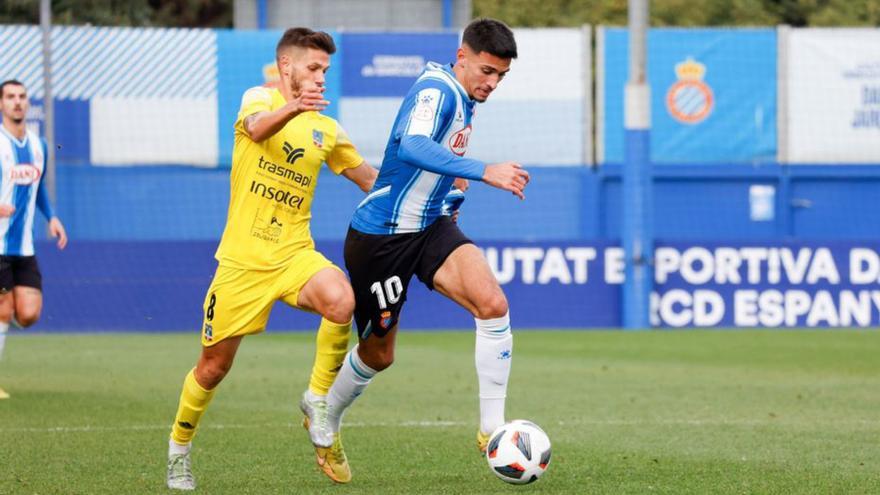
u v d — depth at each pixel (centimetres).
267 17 7950
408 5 7994
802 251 6506
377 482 2333
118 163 7269
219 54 7281
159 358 5028
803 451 2730
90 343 5703
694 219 7575
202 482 2333
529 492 2217
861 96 7562
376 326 2355
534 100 7431
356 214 2386
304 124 2269
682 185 7562
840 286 6500
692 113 7538
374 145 7294
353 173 2412
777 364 4822
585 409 3509
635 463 2559
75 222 7250
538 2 11269
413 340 5888
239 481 2345
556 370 4594
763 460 2602
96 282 6266
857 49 7550
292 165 2250
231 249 2250
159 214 7300
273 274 2244
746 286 6494
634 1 6431
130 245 6281
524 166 7431
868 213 7619
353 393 2370
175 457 2262
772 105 7550
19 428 3081
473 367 4700
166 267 6300
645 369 4634
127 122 7256
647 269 6425
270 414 3375
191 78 7275
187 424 2252
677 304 6506
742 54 7531
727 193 7569
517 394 3872
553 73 7438
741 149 7562
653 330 6391
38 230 7100
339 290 2228
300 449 2750
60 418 3275
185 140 7300
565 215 7450
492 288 2286
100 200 7262
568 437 2955
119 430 3045
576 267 6481
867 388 4044
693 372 4531
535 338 5966
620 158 7469
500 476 2202
